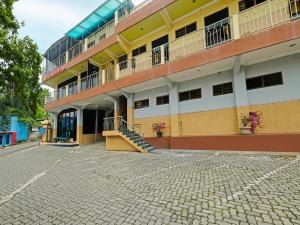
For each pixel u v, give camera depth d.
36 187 5.54
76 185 5.50
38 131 29.83
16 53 15.38
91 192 4.81
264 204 3.45
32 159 11.38
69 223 3.29
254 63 9.02
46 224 3.31
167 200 3.96
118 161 8.86
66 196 4.64
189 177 5.44
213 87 10.41
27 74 16.73
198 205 3.62
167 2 10.85
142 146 11.55
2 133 20.97
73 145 17.91
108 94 14.72
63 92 20.22
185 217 3.22
